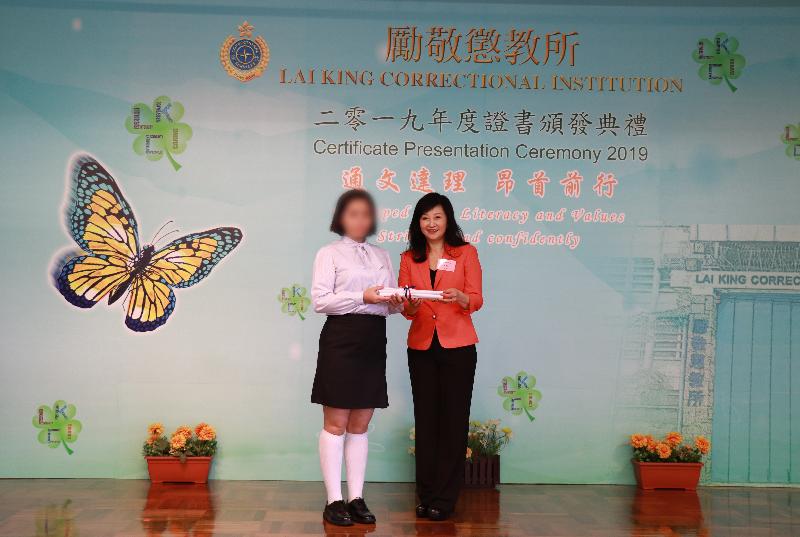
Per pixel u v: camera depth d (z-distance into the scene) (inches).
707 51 193.6
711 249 192.9
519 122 193.2
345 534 142.8
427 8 193.3
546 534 144.6
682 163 193.3
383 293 147.6
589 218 192.9
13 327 187.9
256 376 189.9
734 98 193.9
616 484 190.9
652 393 191.8
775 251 193.0
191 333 189.6
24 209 188.4
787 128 193.5
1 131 188.5
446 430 155.6
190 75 191.0
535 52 193.6
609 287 192.7
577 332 192.2
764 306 192.7
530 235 192.7
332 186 191.8
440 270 157.0
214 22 191.6
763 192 193.2
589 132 193.3
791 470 190.9
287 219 191.2
